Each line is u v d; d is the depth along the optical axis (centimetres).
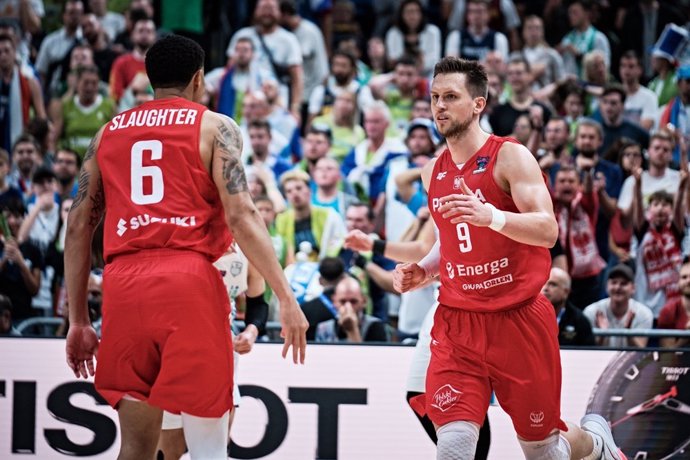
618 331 1410
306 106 2603
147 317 871
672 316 1623
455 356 1006
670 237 1786
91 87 2277
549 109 2238
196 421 896
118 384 889
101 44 2531
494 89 2242
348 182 2081
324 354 1286
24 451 1286
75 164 2033
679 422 1265
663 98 2377
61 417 1287
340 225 1869
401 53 2603
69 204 1792
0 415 1289
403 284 1075
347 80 2438
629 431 1266
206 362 876
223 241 921
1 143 2225
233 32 2784
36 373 1288
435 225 1063
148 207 888
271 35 2519
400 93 2373
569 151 2152
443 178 1009
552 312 1017
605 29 2784
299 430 1281
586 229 1802
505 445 1254
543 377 998
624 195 1898
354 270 1781
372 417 1278
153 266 879
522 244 986
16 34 2330
